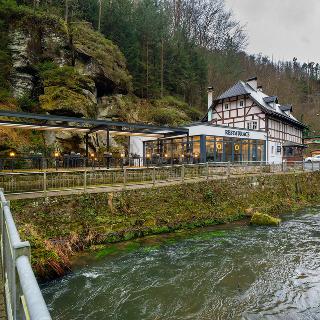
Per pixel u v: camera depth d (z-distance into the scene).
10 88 23.48
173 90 44.91
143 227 12.38
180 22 51.56
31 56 25.08
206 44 54.75
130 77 34.03
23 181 10.76
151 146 28.38
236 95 33.09
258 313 6.95
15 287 2.18
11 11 25.38
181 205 14.16
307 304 7.38
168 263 9.66
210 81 50.59
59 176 11.72
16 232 2.56
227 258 10.24
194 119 41.22
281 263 9.91
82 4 36.69
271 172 21.48
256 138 28.61
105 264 9.41
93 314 6.72
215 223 14.65
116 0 39.69
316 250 11.21
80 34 30.11
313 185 24.75
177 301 7.38
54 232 10.23
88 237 10.74
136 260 9.81
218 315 6.84
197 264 9.65
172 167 15.61
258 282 8.52
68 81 25.17
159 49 42.88
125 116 30.44
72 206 10.94
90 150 23.92
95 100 27.19
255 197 18.36
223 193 16.33
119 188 12.47
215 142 24.39
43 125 16.94
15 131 20.38
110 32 37.53
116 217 11.91
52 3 32.84
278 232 13.62
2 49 24.11
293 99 71.31
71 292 7.61
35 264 8.12
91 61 28.67
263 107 30.64
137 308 7.02
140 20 41.28
